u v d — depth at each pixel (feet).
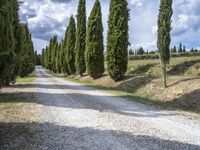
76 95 75.51
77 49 170.30
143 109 53.26
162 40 76.79
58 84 120.78
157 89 79.05
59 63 276.62
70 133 34.50
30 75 240.53
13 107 53.42
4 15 31.78
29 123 39.68
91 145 29.55
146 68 130.11
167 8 76.43
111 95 76.33
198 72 99.04
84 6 170.91
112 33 112.68
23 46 84.48
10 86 102.68
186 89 68.59
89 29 138.51
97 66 138.10
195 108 56.90
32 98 67.67
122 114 47.57
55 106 55.72
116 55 111.14
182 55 160.76
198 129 37.27
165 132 35.45
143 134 34.32
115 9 113.39
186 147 29.22
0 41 31.12
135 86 93.04
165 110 52.47
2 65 33.71
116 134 34.19
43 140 31.22
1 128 36.45
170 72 106.83
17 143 29.89
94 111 50.29
